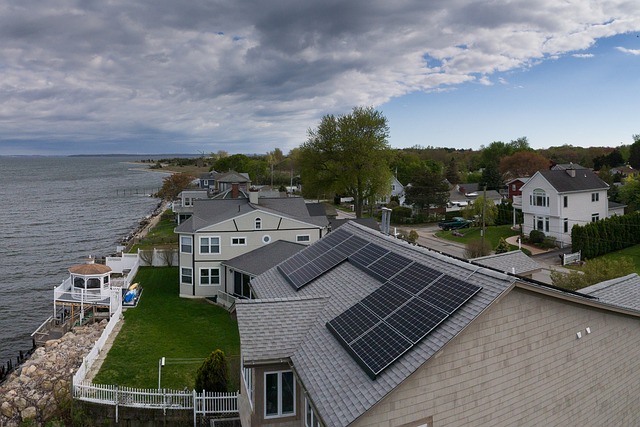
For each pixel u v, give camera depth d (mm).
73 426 20422
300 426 14016
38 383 25312
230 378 22344
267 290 19906
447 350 11789
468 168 153375
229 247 39281
